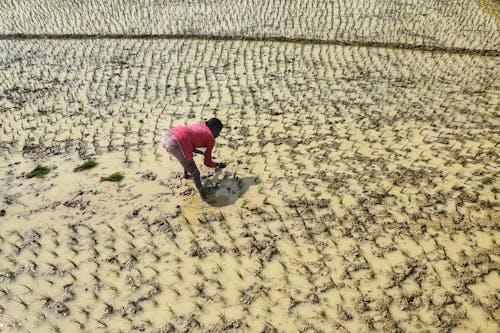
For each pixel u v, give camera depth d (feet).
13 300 11.61
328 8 35.65
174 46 28.86
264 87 22.99
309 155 17.10
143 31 31.42
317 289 11.57
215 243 13.14
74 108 21.24
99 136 18.83
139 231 13.70
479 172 15.81
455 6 35.91
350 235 13.24
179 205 14.70
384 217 13.88
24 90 23.27
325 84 23.26
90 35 31.01
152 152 17.57
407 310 10.91
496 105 20.92
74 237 13.56
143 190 15.46
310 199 14.78
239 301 11.35
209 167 15.67
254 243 13.08
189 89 22.90
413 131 18.65
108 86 23.45
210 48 28.43
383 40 29.22
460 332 10.32
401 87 22.90
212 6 36.42
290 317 10.87
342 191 15.07
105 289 11.84
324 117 19.92
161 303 11.40
